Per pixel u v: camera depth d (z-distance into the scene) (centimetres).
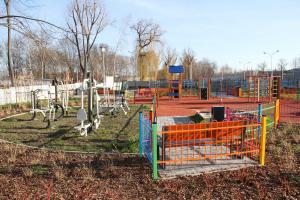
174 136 570
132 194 469
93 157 673
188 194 466
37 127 1112
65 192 477
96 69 4119
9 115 1498
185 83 3397
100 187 496
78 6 3341
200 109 1841
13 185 507
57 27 835
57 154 702
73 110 1709
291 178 524
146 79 4500
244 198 450
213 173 554
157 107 1970
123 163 624
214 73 7250
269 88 2491
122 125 1146
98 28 3644
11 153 688
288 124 1057
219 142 651
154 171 527
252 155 654
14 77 2528
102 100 1889
